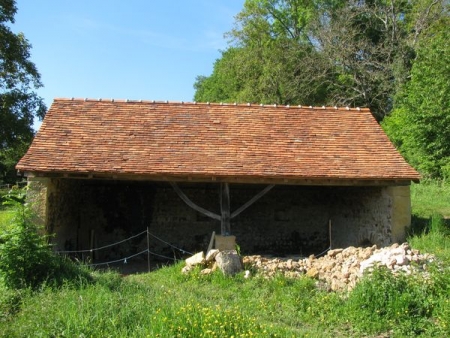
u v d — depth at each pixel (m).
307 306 7.88
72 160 11.55
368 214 13.85
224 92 37.09
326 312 7.61
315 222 16.30
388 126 25.72
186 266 10.12
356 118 14.90
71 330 5.76
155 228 15.66
